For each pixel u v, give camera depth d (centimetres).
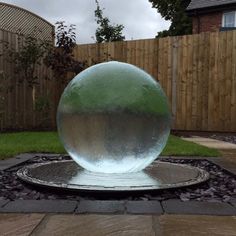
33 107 922
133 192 290
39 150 547
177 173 370
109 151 316
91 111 312
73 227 223
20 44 898
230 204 275
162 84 886
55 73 919
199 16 1452
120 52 909
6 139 681
